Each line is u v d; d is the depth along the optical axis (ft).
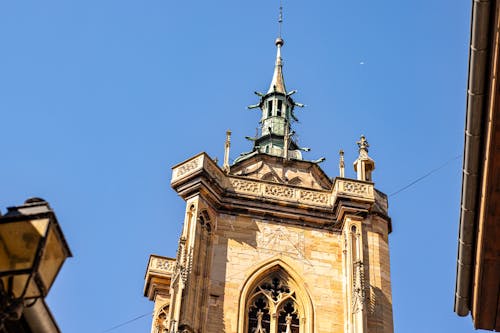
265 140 285.64
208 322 205.26
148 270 247.50
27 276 51.06
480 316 97.25
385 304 215.92
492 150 79.36
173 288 204.13
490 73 77.00
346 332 208.64
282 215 227.81
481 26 75.36
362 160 244.83
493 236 86.28
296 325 211.82
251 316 211.20
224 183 229.66
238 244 220.43
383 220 233.14
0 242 51.55
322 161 267.39
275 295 215.51
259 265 217.56
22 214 52.29
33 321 57.62
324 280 218.38
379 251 225.76
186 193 222.28
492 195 82.84
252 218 226.38
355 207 227.20
